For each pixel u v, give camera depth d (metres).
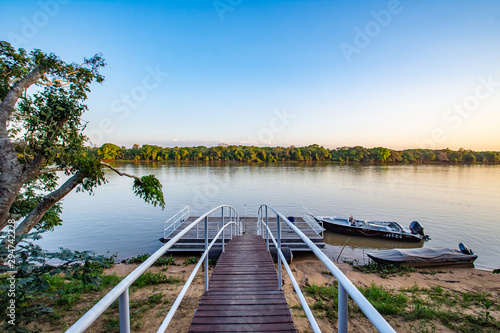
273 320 3.20
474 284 9.39
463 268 11.91
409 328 5.37
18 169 6.08
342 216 23.19
